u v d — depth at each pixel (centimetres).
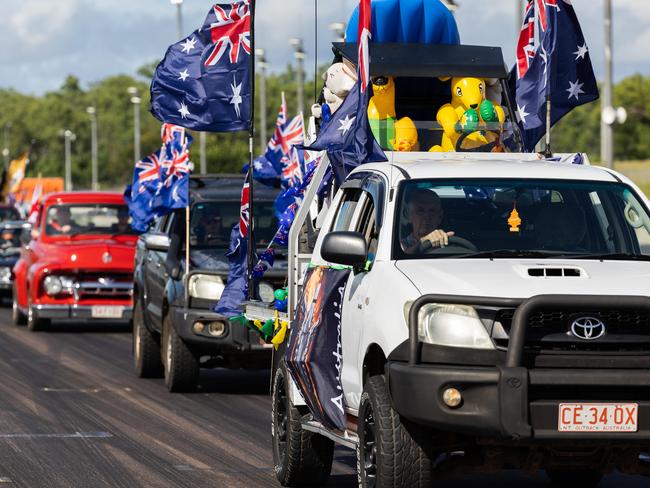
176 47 2058
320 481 1580
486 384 1184
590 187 1434
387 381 1241
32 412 2214
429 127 1833
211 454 1811
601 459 1291
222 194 2683
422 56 1903
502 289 1220
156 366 2728
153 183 2930
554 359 1202
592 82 1927
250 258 1850
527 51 1936
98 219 3894
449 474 1302
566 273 1272
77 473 1659
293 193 1814
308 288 1499
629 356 1209
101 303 3738
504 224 1384
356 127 1565
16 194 7262
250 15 1928
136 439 1936
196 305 2439
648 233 1410
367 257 1381
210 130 2072
